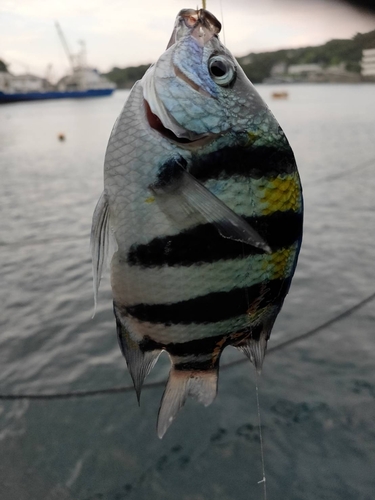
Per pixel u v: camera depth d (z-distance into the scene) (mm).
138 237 154
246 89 155
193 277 153
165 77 151
